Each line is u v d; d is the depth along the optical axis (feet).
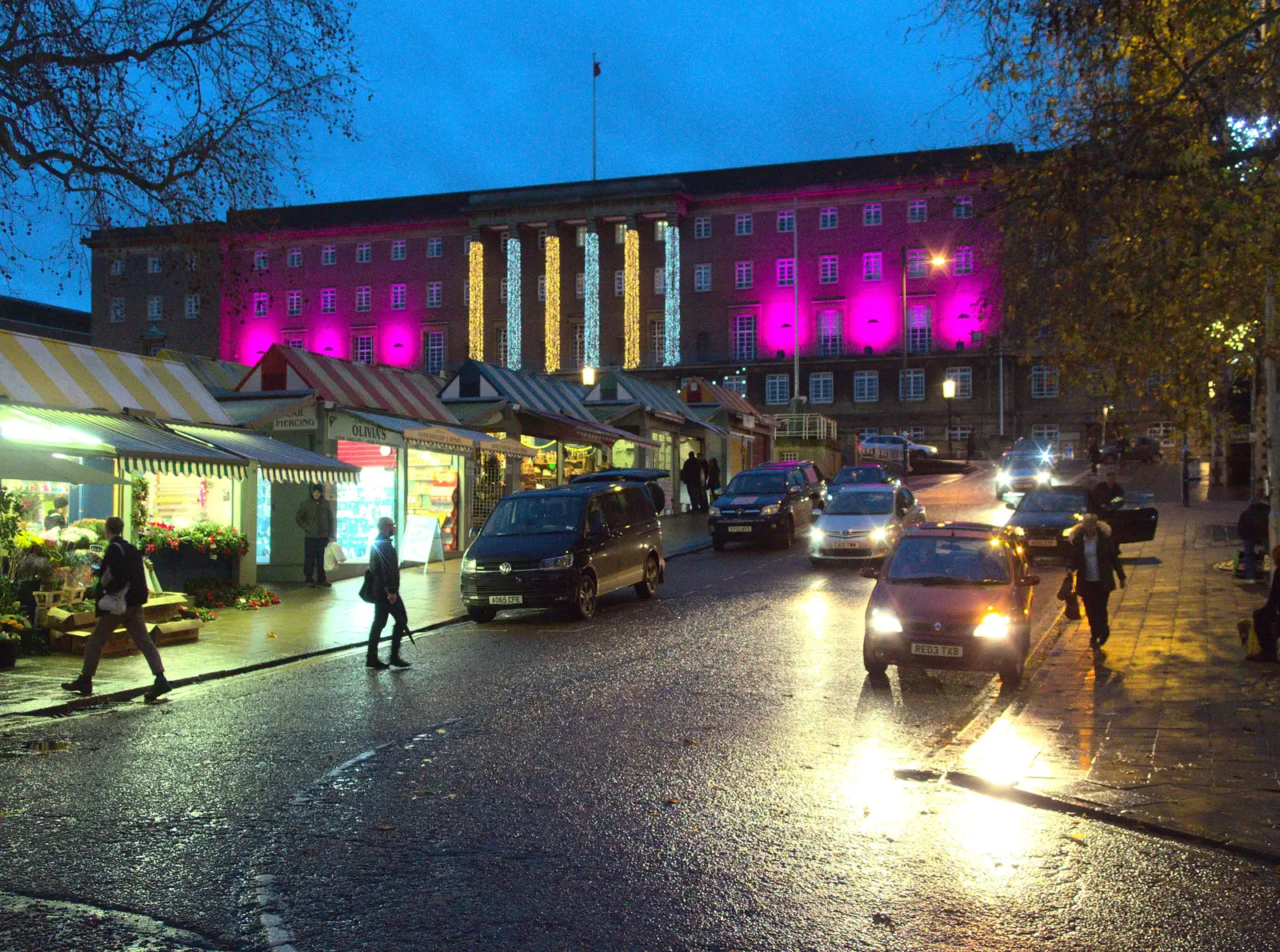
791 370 253.24
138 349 285.43
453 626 53.88
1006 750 27.48
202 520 65.57
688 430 134.72
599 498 58.44
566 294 276.82
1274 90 29.25
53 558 45.55
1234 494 123.54
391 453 79.00
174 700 35.70
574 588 53.26
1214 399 39.14
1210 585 61.00
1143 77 32.27
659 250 269.64
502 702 34.01
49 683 37.27
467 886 18.12
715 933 16.19
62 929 16.37
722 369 256.52
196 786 24.39
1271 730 29.32
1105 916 16.93
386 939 15.96
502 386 96.37
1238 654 41.50
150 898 17.60
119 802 23.17
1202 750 27.30
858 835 20.81
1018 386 240.32
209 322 282.97
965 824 21.59
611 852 19.80
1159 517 101.14
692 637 47.55
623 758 26.81
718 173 273.75
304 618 55.42
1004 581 38.32
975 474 185.57
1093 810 22.26
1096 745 27.94
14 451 44.50
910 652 36.11
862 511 77.71
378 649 46.85
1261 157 30.04
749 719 31.42
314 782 24.68
